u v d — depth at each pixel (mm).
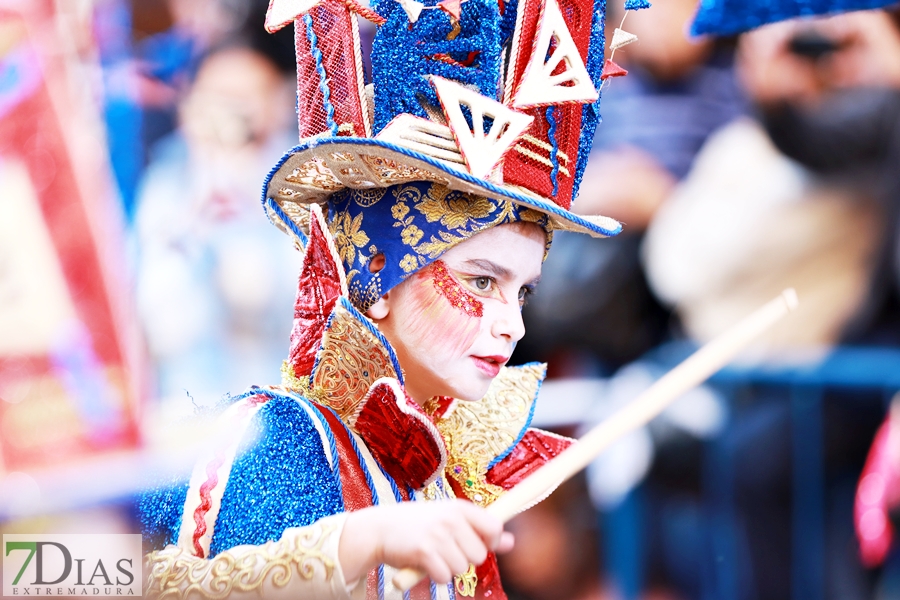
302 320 3420
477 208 3350
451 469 3912
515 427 4012
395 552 2646
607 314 7441
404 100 3344
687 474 6922
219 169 8008
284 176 3477
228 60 8078
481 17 3391
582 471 7090
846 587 6672
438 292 3373
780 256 7277
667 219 7570
